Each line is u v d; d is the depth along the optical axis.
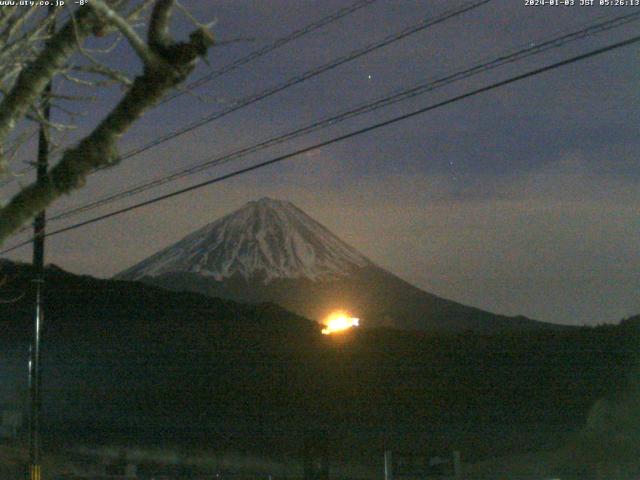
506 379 44.59
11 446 31.45
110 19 4.02
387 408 42.78
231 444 35.53
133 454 32.47
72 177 4.10
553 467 28.39
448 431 38.38
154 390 46.06
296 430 38.84
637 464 27.36
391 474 20.58
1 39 5.17
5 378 49.09
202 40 3.98
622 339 45.22
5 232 4.09
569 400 41.22
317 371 48.38
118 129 4.08
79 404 43.22
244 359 50.91
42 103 5.43
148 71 3.99
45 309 57.75
